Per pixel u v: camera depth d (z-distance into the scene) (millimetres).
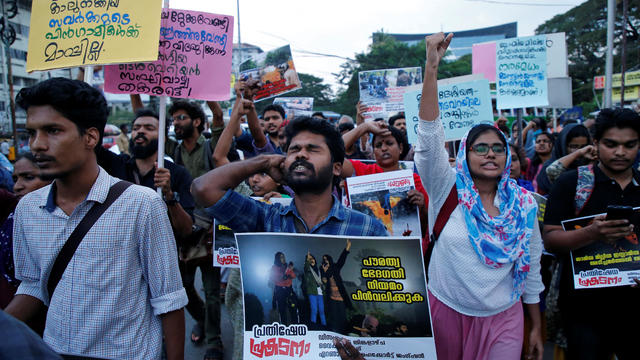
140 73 2928
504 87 5207
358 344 1663
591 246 2344
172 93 2938
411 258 1680
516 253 2082
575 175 2457
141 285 1747
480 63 5820
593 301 2377
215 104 4035
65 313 1635
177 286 1806
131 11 2551
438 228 2238
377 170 3379
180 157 4293
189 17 2969
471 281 2111
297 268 1685
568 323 2479
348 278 1680
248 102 2688
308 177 1758
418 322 1661
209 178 1848
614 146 2285
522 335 2162
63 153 1582
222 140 2643
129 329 1691
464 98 3854
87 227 1648
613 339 2418
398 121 5328
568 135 3908
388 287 1678
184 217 2990
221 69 3014
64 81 1614
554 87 8812
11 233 2148
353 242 1691
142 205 1713
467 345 2168
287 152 1862
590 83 35375
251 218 1900
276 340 1665
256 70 4113
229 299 2992
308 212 1872
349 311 1673
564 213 2467
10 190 3133
